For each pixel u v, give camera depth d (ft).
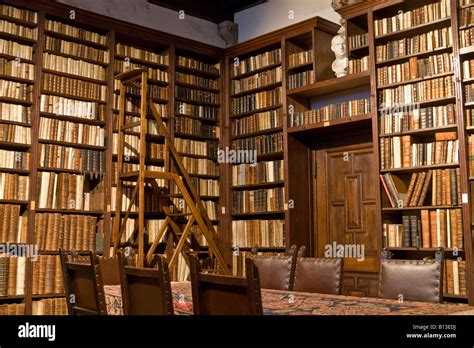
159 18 23.84
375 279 19.79
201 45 24.14
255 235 22.65
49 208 19.01
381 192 18.17
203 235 22.99
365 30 20.90
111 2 22.15
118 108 21.35
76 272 10.41
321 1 22.79
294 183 21.72
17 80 18.74
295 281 13.05
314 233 22.21
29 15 19.21
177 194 20.81
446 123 16.90
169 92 23.03
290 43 22.52
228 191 24.12
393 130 18.17
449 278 16.12
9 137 18.29
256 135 23.61
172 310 8.08
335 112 20.02
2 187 17.95
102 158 20.61
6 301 18.19
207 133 24.36
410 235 17.31
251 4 25.59
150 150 21.97
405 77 18.02
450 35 17.06
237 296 7.14
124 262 9.28
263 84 23.32
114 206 20.66
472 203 16.15
